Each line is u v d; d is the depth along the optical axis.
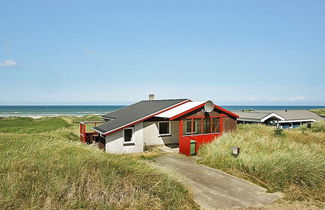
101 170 7.34
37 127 29.45
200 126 16.44
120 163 8.30
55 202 5.68
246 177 9.52
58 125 31.91
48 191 5.97
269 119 27.92
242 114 30.56
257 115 28.11
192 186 8.45
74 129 23.45
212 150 12.54
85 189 6.35
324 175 9.38
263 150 12.37
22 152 8.23
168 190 7.01
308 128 24.17
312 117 32.09
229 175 9.80
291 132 20.58
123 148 14.44
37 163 7.32
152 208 6.14
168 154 14.12
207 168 10.82
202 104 15.70
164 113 16.11
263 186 8.74
